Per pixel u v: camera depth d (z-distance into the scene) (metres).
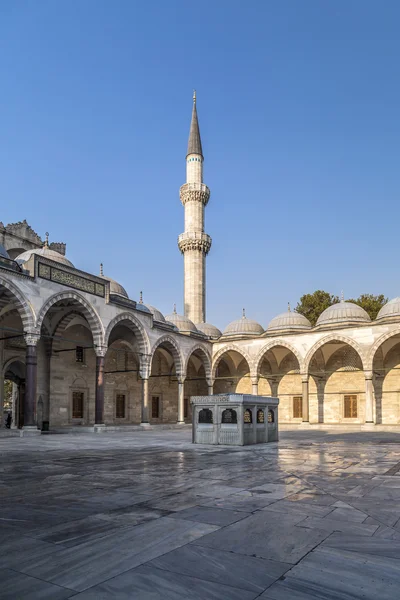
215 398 19.81
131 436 27.09
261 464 13.02
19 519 6.76
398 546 5.50
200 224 61.03
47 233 38.66
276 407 22.14
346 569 4.79
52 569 4.80
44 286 30.00
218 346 49.97
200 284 59.28
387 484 9.63
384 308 43.56
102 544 5.58
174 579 4.54
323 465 12.83
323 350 48.28
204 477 10.59
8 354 35.41
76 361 41.03
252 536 5.88
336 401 48.09
